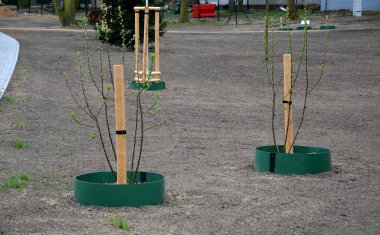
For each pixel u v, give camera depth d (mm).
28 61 24688
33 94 17562
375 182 9352
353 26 44656
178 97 17938
